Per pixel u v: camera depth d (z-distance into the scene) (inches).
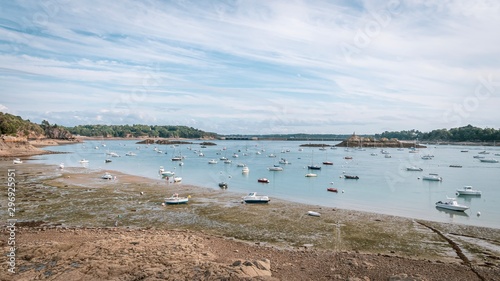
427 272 888.9
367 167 4217.5
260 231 1285.7
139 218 1456.7
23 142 5885.8
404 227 1349.7
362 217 1501.0
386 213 1684.3
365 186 2667.3
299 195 2218.3
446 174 3543.3
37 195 1900.8
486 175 3457.2
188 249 995.9
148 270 795.4
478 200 2143.2
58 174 2861.7
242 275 750.5
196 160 5118.1
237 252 1028.5
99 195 1926.7
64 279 758.5
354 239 1198.3
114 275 783.1
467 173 3631.9
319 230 1300.4
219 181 2849.4
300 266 914.7
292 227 1338.6
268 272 836.0
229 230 1299.2
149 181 2578.7
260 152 7298.2
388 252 1075.9
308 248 1100.5
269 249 1073.5
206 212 1572.3
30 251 927.7
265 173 3548.2
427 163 4776.1
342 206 1852.9
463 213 1723.7
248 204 1754.4
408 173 3585.1
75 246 983.6
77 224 1352.1
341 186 2659.9
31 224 1339.8
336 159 5502.0
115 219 1434.5
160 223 1386.6
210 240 1151.6
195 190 2162.9
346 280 810.2
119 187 2229.3
